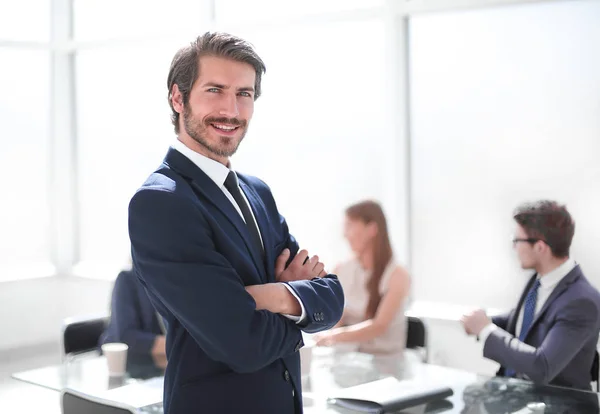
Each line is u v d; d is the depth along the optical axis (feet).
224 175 5.28
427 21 13.56
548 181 12.56
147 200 4.97
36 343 18.26
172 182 5.09
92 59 18.37
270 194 5.97
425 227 13.92
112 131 18.13
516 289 13.05
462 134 13.38
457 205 13.53
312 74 14.76
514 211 8.77
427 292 13.99
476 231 13.39
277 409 5.20
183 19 16.55
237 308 4.91
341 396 7.16
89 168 18.75
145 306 10.24
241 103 5.22
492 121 13.04
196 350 5.10
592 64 12.02
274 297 5.19
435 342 13.41
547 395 7.48
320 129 14.76
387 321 10.57
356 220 10.86
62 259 18.92
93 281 18.30
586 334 8.14
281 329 5.11
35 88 18.51
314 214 14.98
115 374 8.29
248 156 15.61
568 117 12.29
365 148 14.38
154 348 9.59
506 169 12.98
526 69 12.62
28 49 18.28
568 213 8.49
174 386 5.11
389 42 13.71
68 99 18.80
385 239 10.86
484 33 12.98
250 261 5.26
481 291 13.42
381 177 14.28
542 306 8.41
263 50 15.25
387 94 13.88
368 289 10.90
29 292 18.15
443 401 7.23
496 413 6.82
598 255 12.16
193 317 4.87
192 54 5.14
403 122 13.79
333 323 5.51
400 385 7.58
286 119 15.10
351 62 14.35
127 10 17.51
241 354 4.90
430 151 13.74
